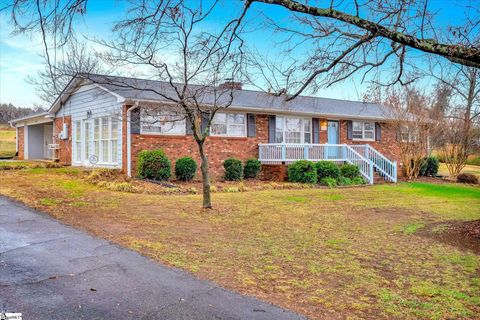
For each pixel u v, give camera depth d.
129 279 4.82
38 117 23.67
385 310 4.31
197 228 8.00
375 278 5.34
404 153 21.19
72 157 20.03
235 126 18.48
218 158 17.91
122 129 15.70
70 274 4.90
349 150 19.97
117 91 15.34
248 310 4.09
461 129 20.12
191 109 10.11
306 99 21.95
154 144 16.11
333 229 8.35
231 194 13.46
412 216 10.11
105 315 3.80
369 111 23.06
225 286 4.78
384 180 19.80
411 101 20.55
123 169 15.67
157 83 16.52
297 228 8.35
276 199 12.46
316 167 17.80
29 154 26.16
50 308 3.91
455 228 8.31
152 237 7.02
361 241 7.37
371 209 11.06
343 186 17.19
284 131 20.25
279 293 4.68
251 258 6.05
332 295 4.69
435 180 20.98
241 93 19.78
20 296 4.18
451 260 6.21
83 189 12.53
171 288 4.59
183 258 5.84
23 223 7.57
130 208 9.83
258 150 19.22
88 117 18.38
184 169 15.96
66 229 7.22
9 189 11.62
